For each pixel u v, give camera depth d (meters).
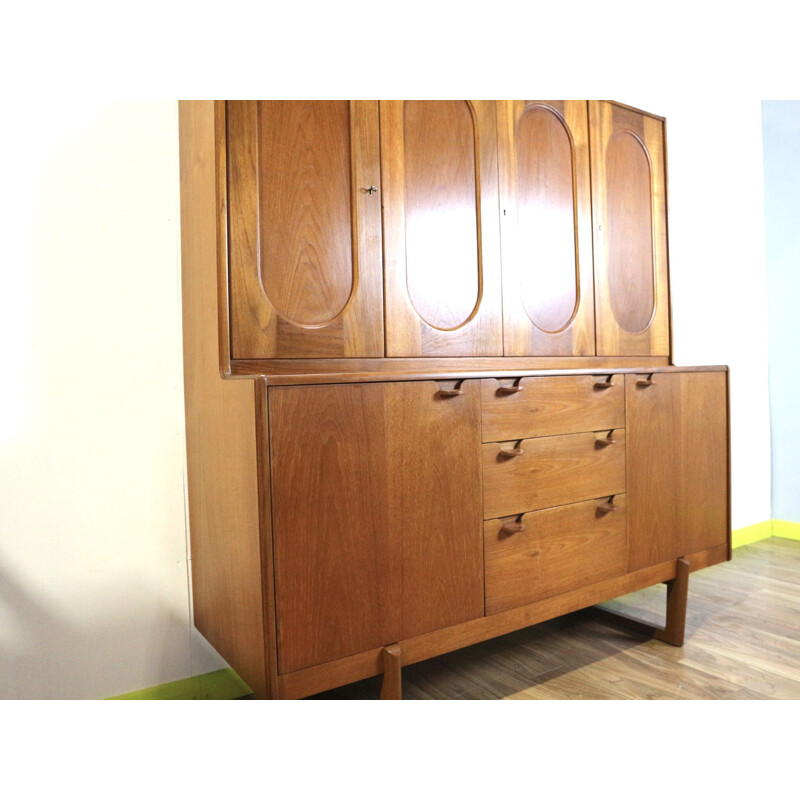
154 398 1.54
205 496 1.43
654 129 2.04
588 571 1.59
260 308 1.29
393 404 1.26
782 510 2.93
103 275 1.48
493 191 1.65
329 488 1.18
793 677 1.61
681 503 1.82
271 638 1.11
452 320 1.57
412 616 1.28
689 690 1.54
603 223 1.90
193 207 1.44
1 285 1.37
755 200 2.93
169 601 1.56
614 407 1.65
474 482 1.38
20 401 1.39
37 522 1.41
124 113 1.50
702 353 2.70
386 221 1.45
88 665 1.46
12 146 1.38
